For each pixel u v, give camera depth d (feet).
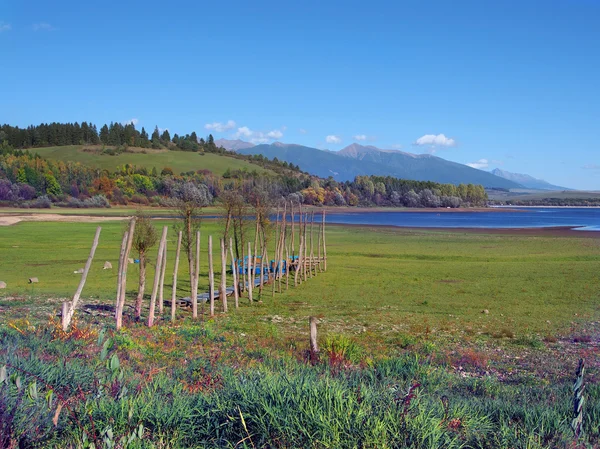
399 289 101.04
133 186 477.36
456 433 18.79
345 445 16.53
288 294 97.30
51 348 35.63
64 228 225.76
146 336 50.49
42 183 421.18
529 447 18.06
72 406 19.07
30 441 17.01
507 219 411.54
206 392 24.27
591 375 42.96
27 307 69.46
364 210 547.49
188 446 17.97
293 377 23.15
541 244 194.49
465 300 88.69
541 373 43.86
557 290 98.68
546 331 65.05
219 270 129.18
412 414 18.24
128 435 16.48
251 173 630.33
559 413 23.02
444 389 32.42
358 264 140.67
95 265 124.57
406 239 215.51
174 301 67.36
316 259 141.90
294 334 60.13
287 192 515.91
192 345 47.44
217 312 78.43
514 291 97.71
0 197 379.35
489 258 153.07
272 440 17.20
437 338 59.93
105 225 244.83
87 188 451.53
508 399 29.37
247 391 20.04
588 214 550.77
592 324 69.56
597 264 138.10
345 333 62.03
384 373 34.60
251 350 46.16
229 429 18.24
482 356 49.85
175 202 126.41
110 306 75.61
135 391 22.74
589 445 19.24
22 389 18.85
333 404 18.40
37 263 126.62
